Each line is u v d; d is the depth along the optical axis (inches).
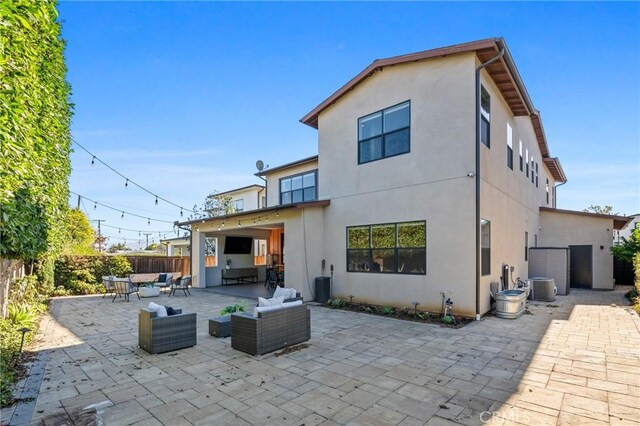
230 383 168.7
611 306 378.6
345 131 417.1
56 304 422.3
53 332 276.2
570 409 139.0
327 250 428.8
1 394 150.2
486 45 302.7
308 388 162.2
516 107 425.7
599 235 561.0
